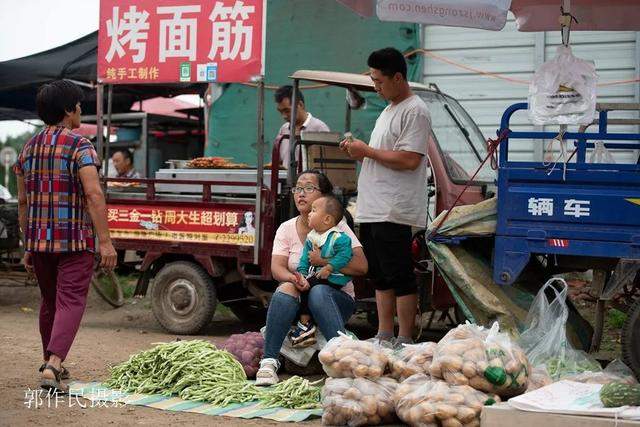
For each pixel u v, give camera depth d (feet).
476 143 26.30
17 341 23.63
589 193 17.58
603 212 17.51
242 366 18.58
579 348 19.86
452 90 36.35
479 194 23.72
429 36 36.60
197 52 24.11
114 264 17.39
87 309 31.71
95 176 17.11
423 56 36.63
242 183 24.75
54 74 36.35
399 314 20.25
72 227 17.16
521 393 14.73
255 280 25.81
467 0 19.39
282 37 38.42
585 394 13.83
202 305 25.54
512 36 35.45
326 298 17.93
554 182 17.94
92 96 43.70
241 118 39.29
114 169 44.60
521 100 35.37
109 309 31.76
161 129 52.60
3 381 18.28
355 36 37.24
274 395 16.53
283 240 19.08
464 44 36.06
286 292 17.83
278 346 17.83
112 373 18.17
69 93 17.76
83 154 17.13
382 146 20.33
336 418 14.97
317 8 37.76
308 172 19.31
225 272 25.80
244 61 23.66
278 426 15.03
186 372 17.28
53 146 17.19
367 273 20.43
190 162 27.84
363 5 23.16
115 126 49.85
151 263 26.40
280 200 24.79
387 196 19.95
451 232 18.65
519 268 18.02
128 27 24.93
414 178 20.13
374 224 20.11
